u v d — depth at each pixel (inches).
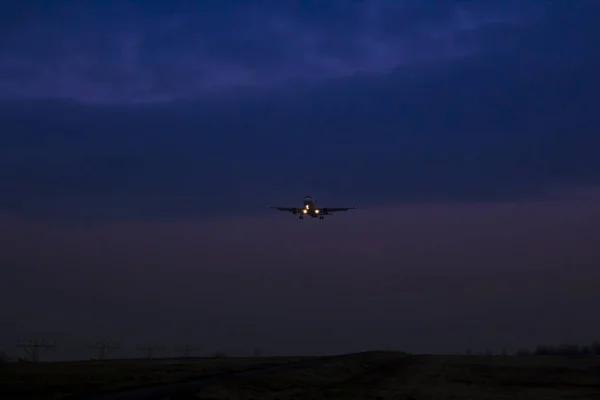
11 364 3799.2
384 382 3235.7
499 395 2721.5
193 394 2171.5
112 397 2046.0
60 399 1994.3
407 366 4598.9
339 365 3853.3
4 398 1991.9
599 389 3053.6
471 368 4306.1
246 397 2207.2
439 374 3841.0
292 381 2844.5
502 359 5398.6
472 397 2600.9
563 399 2598.4
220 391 2267.5
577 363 4800.7
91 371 3149.6
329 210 4128.9
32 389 2249.0
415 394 2635.3
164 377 2810.0
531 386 3166.8
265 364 4005.9
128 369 3353.8
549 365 4566.9
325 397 2368.4
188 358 5580.7
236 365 3863.2
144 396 2081.7
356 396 2455.7
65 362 4471.0
